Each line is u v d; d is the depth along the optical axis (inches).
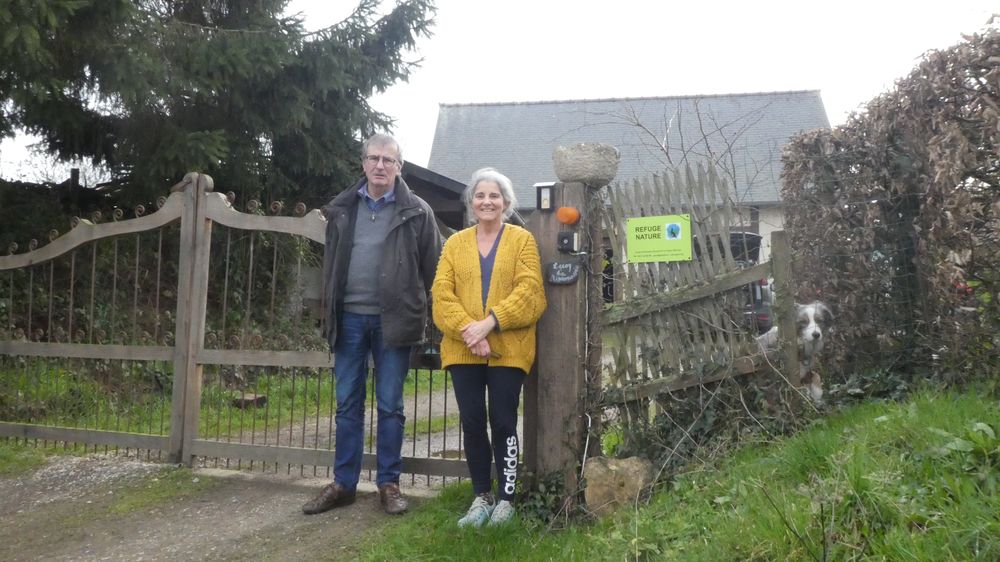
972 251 150.3
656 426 163.6
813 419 152.7
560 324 161.2
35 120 354.6
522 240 154.9
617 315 163.8
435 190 446.3
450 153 1025.5
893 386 168.9
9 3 246.4
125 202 393.7
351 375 173.0
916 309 173.2
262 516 172.1
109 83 319.9
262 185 433.4
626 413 165.3
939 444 116.6
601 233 165.8
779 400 156.3
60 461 220.7
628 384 163.6
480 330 146.6
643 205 164.2
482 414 156.3
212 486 193.9
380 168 168.1
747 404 159.2
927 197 161.8
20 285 337.4
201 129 391.2
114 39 315.0
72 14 266.5
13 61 274.5
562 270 159.8
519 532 146.9
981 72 147.5
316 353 194.7
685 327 162.4
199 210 210.7
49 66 288.4
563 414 160.1
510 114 1064.8
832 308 185.0
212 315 384.8
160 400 281.3
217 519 171.9
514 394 151.9
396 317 165.9
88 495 191.3
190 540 160.4
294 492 188.1
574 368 159.9
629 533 125.6
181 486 194.4
